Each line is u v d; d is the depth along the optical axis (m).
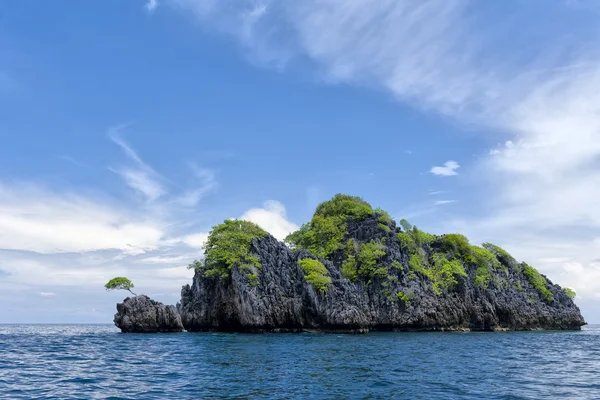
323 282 90.31
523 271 135.25
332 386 29.69
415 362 42.84
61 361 42.91
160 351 51.62
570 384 31.50
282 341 66.44
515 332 108.44
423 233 122.38
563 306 132.75
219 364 40.25
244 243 96.94
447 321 106.69
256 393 27.19
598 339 83.75
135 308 89.31
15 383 30.64
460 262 117.69
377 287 104.56
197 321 96.75
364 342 66.44
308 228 126.25
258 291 89.12
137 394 26.84
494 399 26.14
